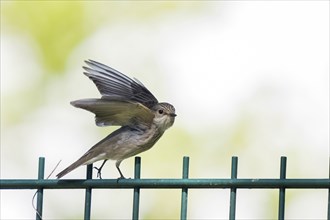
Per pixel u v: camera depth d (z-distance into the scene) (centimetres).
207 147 1669
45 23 1747
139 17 1789
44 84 1717
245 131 1702
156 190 1602
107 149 1080
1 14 1748
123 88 1081
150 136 1090
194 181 938
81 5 1762
